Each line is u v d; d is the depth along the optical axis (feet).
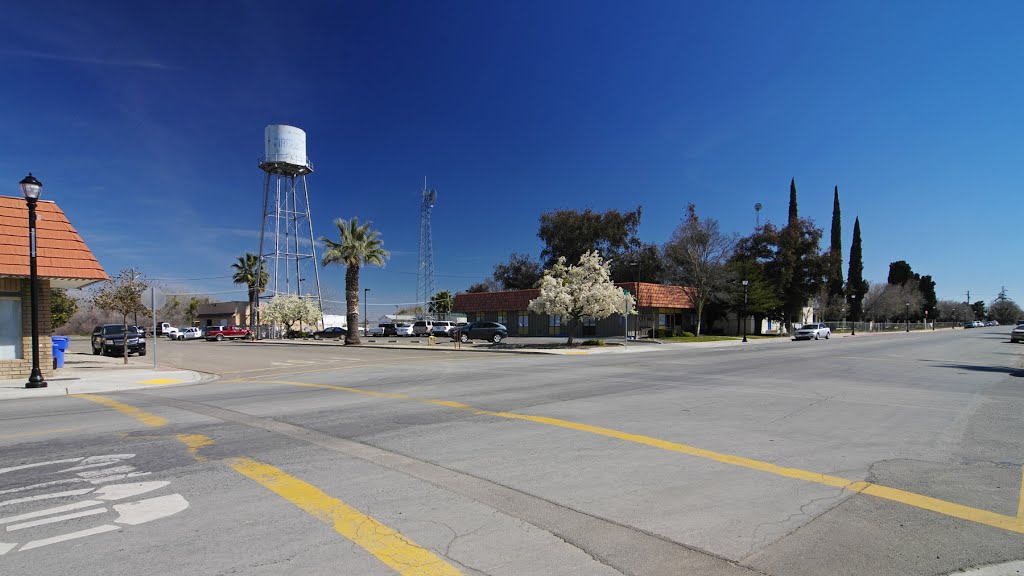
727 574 11.92
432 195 233.76
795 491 17.33
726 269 153.38
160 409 33.96
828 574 11.93
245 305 262.47
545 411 31.76
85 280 58.75
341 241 131.44
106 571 12.01
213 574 11.84
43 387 47.91
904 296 301.02
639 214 219.20
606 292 103.86
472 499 16.66
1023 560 12.57
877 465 20.24
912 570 12.10
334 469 19.84
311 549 13.12
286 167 178.91
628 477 18.78
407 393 39.93
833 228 263.29
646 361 71.36
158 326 219.61
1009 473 19.25
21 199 57.88
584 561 12.55
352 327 131.13
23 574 11.85
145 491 17.43
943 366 63.10
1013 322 551.18
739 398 36.73
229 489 17.60
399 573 11.93
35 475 19.24
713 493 17.15
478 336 124.26
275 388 44.65
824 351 93.81
